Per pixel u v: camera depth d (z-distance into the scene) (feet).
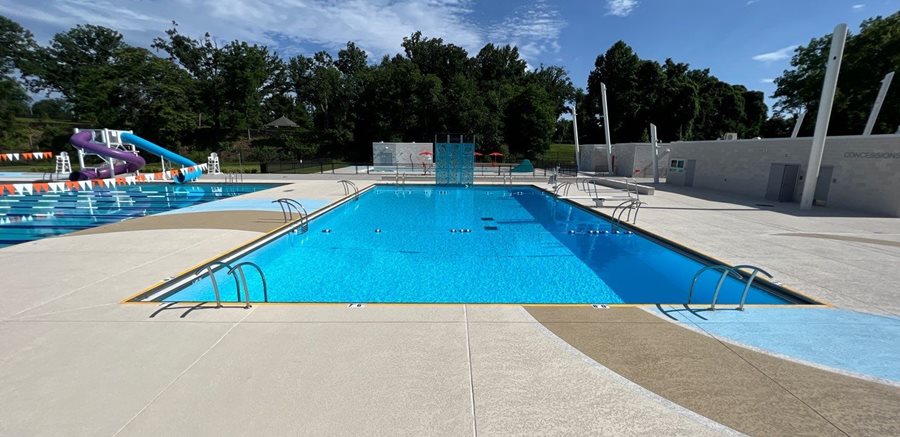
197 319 12.92
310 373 9.83
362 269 23.49
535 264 24.79
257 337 11.71
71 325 12.40
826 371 10.20
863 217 36.35
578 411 8.49
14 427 7.81
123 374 9.69
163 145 130.11
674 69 179.83
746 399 8.93
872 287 17.33
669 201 47.67
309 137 155.22
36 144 129.39
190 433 7.65
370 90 149.07
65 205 45.65
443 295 19.71
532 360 10.61
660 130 163.53
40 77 167.94
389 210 44.83
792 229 31.01
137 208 43.57
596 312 13.88
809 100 122.42
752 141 53.01
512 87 169.99
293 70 196.03
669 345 11.52
